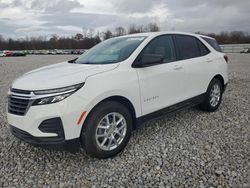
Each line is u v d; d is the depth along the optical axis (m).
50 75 3.29
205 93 5.04
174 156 3.41
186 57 4.59
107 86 3.22
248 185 2.71
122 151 3.57
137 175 2.97
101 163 3.27
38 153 3.59
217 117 5.01
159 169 3.09
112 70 3.40
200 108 5.37
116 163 3.26
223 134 4.13
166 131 4.30
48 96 2.92
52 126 2.95
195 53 4.86
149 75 3.75
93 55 4.26
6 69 17.00
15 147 3.80
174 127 4.48
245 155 3.38
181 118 4.96
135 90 3.56
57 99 2.92
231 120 4.82
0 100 6.77
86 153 3.43
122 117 3.46
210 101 5.22
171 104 4.19
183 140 3.92
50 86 2.96
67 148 3.03
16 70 16.16
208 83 5.07
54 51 68.94
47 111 2.92
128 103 3.57
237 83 9.01
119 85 3.34
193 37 4.96
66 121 2.94
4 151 3.67
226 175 2.91
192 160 3.28
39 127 2.96
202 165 3.15
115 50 4.04
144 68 3.72
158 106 3.95
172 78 4.14
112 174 3.01
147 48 3.93
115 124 3.40
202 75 4.86
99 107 3.20
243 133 4.16
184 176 2.93
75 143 3.06
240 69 13.91
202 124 4.62
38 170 3.14
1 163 3.33
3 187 2.79
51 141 2.99
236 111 5.41
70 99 2.95
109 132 3.35
